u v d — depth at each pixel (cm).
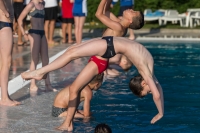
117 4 5553
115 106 1880
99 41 1395
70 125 1513
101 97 2034
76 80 1456
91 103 1925
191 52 3719
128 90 2191
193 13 5422
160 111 1383
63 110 1647
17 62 2872
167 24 5638
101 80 1709
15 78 2323
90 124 1600
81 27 3656
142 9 5656
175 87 2311
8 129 1489
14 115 1661
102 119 1675
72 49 1408
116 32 1683
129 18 1611
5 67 1798
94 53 1391
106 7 1870
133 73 2683
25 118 1625
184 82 2442
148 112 1794
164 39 4522
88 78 1450
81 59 3175
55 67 1423
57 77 2456
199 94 2145
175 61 3234
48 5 3797
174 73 2733
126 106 1883
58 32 5197
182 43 4291
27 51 3441
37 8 2055
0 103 1808
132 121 1664
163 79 2533
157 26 5472
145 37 4662
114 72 2602
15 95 1988
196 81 2469
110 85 2303
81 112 1734
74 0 3625
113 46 1385
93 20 5903
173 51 3781
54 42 3956
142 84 1441
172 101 2006
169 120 1697
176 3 5644
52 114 1664
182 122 1673
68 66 2852
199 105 1933
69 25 4062
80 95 1602
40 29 2066
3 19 1764
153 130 1563
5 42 1769
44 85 2228
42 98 1942
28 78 1439
